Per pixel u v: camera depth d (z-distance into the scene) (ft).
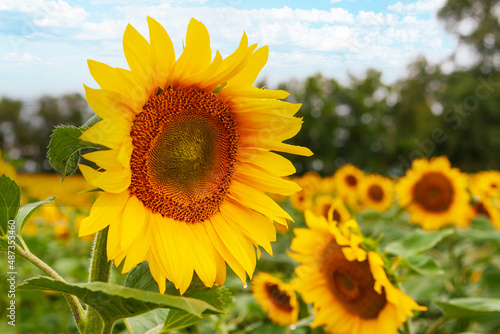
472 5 26.20
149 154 1.70
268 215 1.88
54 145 1.48
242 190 1.90
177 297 1.36
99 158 1.48
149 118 1.69
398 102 29.63
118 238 1.54
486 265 3.73
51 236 5.51
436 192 4.09
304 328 2.98
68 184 6.42
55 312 3.70
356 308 2.50
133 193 1.70
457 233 3.76
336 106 28.63
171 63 1.65
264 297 3.04
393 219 5.19
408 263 2.43
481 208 4.26
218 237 1.84
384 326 2.43
